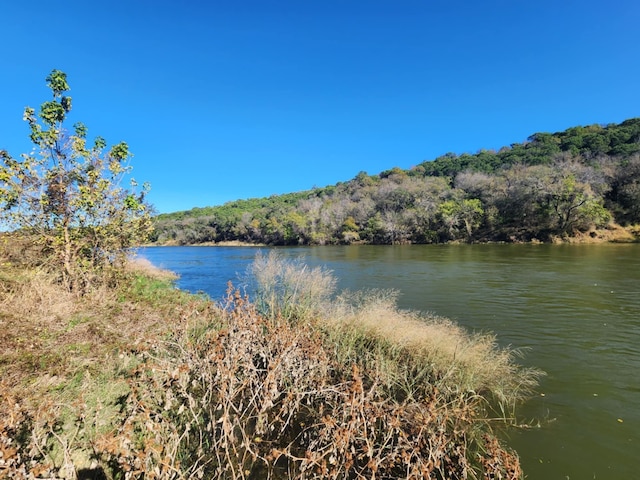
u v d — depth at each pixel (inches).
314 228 2635.3
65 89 357.1
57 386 171.3
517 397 205.0
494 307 426.0
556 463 150.8
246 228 3179.1
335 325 259.3
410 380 207.0
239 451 129.4
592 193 1676.9
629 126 2746.1
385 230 2229.3
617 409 194.2
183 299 392.2
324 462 107.0
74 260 361.4
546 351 281.6
